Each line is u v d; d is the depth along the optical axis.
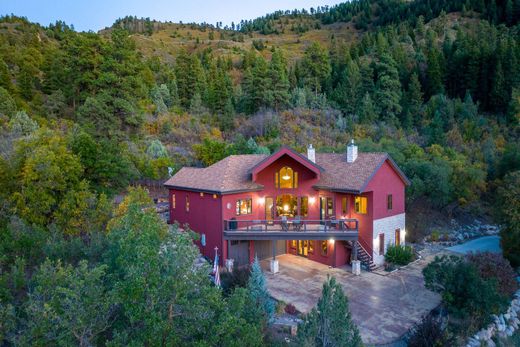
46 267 11.55
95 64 52.38
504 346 18.89
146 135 53.09
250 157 31.14
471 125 54.44
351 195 27.92
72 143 30.59
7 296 12.48
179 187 29.81
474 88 63.50
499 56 60.78
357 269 25.78
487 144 49.69
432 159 43.53
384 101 62.34
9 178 24.67
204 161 46.56
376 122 61.59
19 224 18.25
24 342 9.82
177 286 10.26
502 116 58.69
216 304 11.09
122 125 49.44
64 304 9.95
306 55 77.38
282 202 29.44
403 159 41.16
